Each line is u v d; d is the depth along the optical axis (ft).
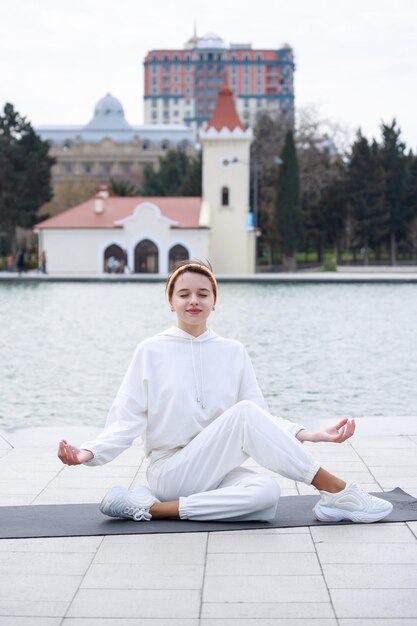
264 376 47.06
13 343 62.54
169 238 187.21
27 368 50.52
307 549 14.99
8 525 16.57
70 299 108.99
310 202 240.12
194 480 16.75
